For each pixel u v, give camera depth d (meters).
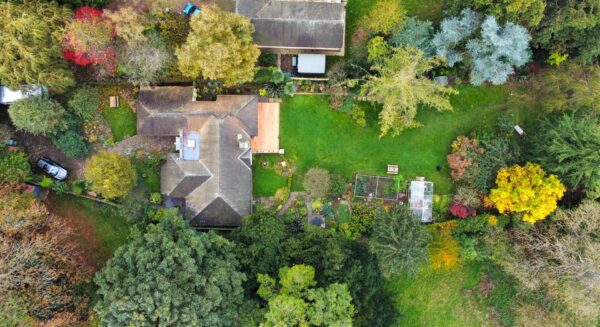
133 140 44.44
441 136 45.75
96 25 37.81
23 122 39.72
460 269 45.91
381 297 40.97
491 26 38.78
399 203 45.28
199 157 42.19
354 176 45.66
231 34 37.19
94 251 44.19
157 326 34.62
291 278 37.22
